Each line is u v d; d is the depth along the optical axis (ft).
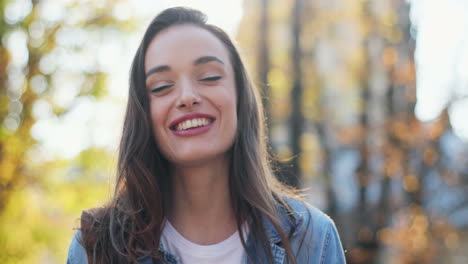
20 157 19.16
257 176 6.78
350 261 28.76
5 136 18.48
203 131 6.24
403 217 28.43
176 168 6.55
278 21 24.97
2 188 19.11
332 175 29.58
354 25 27.40
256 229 6.64
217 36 6.75
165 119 6.32
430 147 27.94
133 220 6.53
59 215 20.06
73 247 6.67
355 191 29.76
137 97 6.64
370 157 28.89
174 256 6.40
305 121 26.71
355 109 29.30
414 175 28.07
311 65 26.22
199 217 6.57
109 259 6.40
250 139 6.93
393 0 27.32
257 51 23.62
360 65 28.45
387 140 28.37
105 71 19.25
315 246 6.86
